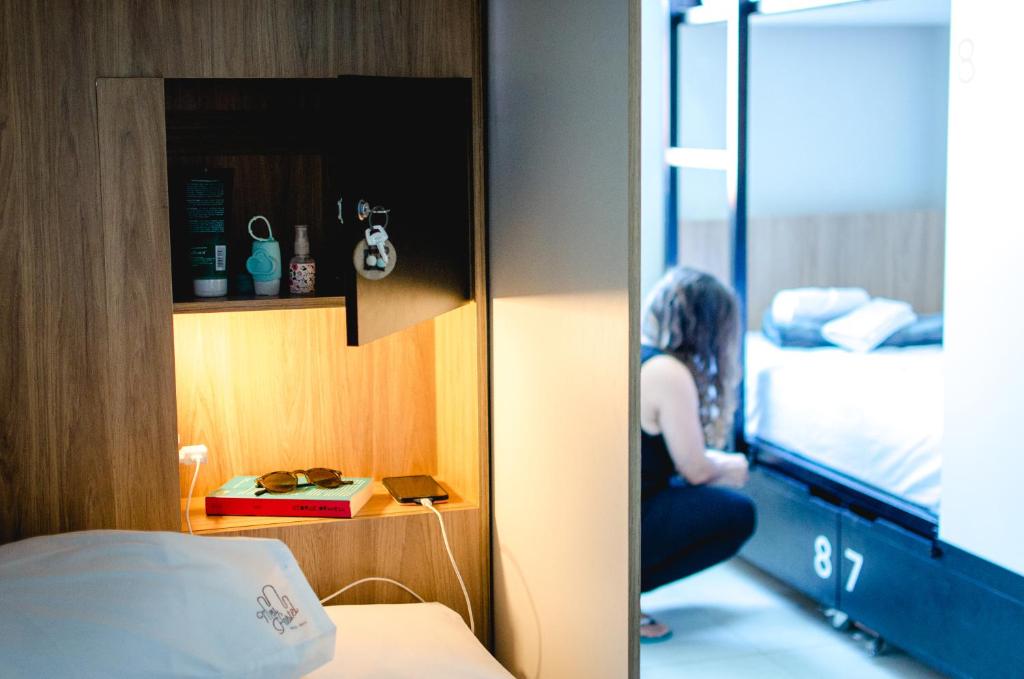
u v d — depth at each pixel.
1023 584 2.05
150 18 1.73
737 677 2.56
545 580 1.78
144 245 1.75
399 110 1.66
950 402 2.22
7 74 1.68
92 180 1.72
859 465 2.70
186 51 1.75
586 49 1.51
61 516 1.78
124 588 1.44
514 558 1.91
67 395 1.76
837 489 2.68
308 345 2.07
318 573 1.90
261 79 1.94
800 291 3.67
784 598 2.71
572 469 1.65
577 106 1.56
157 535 1.59
